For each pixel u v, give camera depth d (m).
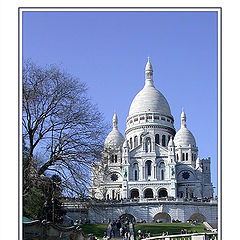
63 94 51.88
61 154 50.88
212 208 130.88
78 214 106.56
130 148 179.00
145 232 93.12
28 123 49.69
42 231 39.25
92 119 53.44
